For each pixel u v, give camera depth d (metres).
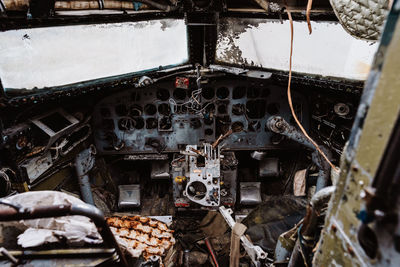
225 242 6.64
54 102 5.92
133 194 8.38
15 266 2.05
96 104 7.21
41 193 2.20
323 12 4.61
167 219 6.80
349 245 1.39
